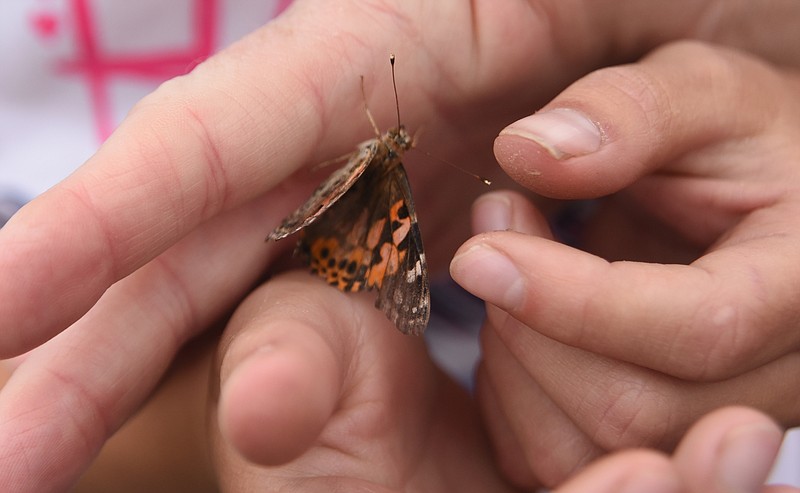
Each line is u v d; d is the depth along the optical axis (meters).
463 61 0.30
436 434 0.29
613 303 0.26
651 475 0.24
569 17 0.30
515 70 0.30
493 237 0.27
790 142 0.28
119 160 0.26
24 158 0.33
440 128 0.30
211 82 0.27
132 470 0.30
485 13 0.29
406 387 0.29
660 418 0.27
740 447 0.25
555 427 0.28
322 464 0.27
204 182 0.27
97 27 0.33
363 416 0.28
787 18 0.31
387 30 0.29
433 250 0.33
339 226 0.28
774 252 0.27
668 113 0.27
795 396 0.27
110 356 0.27
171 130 0.26
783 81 0.29
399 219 0.28
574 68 0.31
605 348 0.27
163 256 0.28
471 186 0.32
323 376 0.25
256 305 0.28
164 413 0.30
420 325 0.27
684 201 0.29
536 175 0.27
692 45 0.29
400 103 0.29
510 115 0.31
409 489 0.28
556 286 0.26
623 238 0.32
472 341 0.36
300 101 0.28
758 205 0.28
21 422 0.26
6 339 0.25
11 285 0.25
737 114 0.28
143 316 0.27
